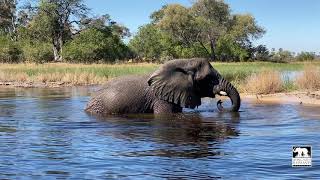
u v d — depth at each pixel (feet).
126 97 51.85
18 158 30.83
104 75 129.39
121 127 42.91
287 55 336.70
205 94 53.11
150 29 274.16
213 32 314.35
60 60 232.32
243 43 331.57
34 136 38.50
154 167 28.60
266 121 45.96
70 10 259.60
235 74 109.50
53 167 28.63
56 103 65.57
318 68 78.48
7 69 149.38
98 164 29.35
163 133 39.68
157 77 52.11
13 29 304.09
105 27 257.96
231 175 26.78
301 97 67.31
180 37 313.53
